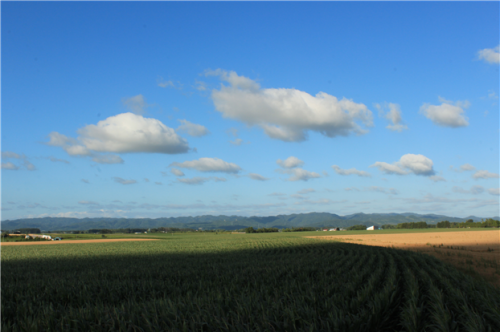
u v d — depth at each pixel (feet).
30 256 139.44
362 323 28.09
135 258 119.24
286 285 46.52
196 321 28.86
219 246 196.54
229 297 37.93
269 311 30.76
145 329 28.63
